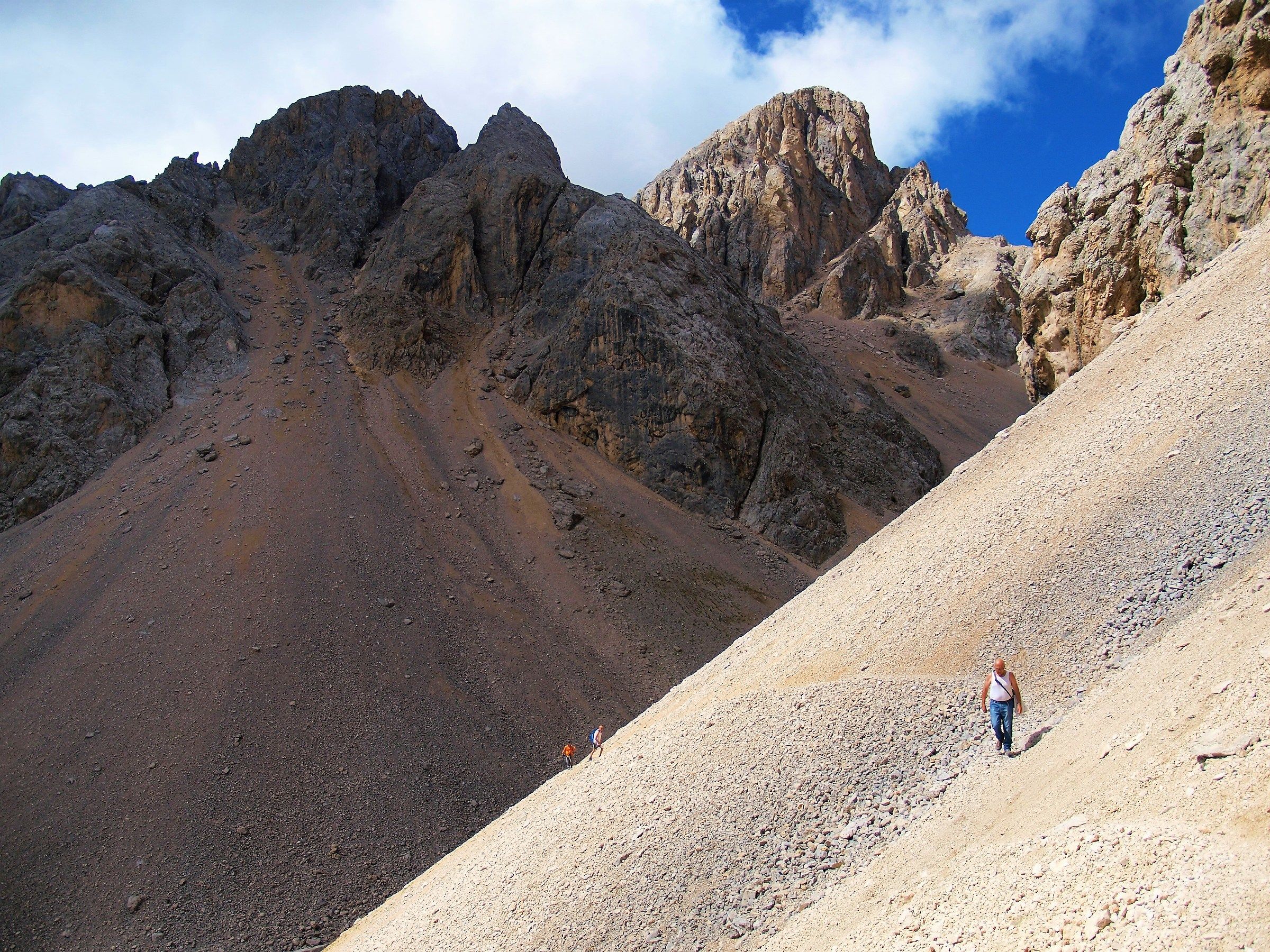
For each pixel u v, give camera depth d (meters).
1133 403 23.70
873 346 136.62
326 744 51.44
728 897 16.39
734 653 31.27
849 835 16.09
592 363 92.12
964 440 119.12
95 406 80.56
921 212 164.50
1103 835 9.40
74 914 40.81
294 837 45.66
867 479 95.44
